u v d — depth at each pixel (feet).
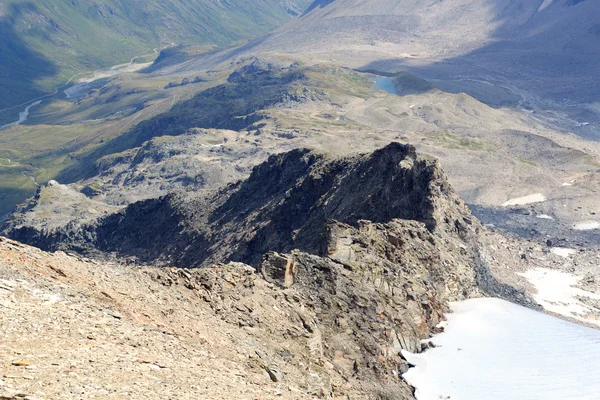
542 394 222.48
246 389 133.18
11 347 107.96
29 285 134.31
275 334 195.72
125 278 171.01
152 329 144.77
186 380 123.34
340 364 215.92
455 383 232.12
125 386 108.68
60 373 104.53
